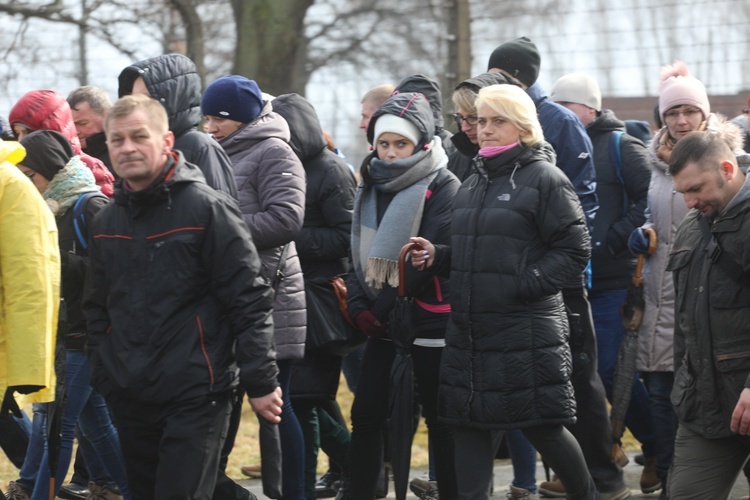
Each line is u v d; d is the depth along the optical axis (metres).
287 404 14.34
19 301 11.44
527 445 16.03
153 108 11.07
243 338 11.12
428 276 13.64
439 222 14.07
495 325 12.77
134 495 11.75
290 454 14.32
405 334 13.59
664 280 15.67
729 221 11.28
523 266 12.77
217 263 11.07
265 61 24.75
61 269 13.56
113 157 10.96
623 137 16.81
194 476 10.95
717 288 11.44
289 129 15.51
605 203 16.69
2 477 17.67
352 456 14.36
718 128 13.99
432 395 14.09
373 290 14.34
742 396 11.06
